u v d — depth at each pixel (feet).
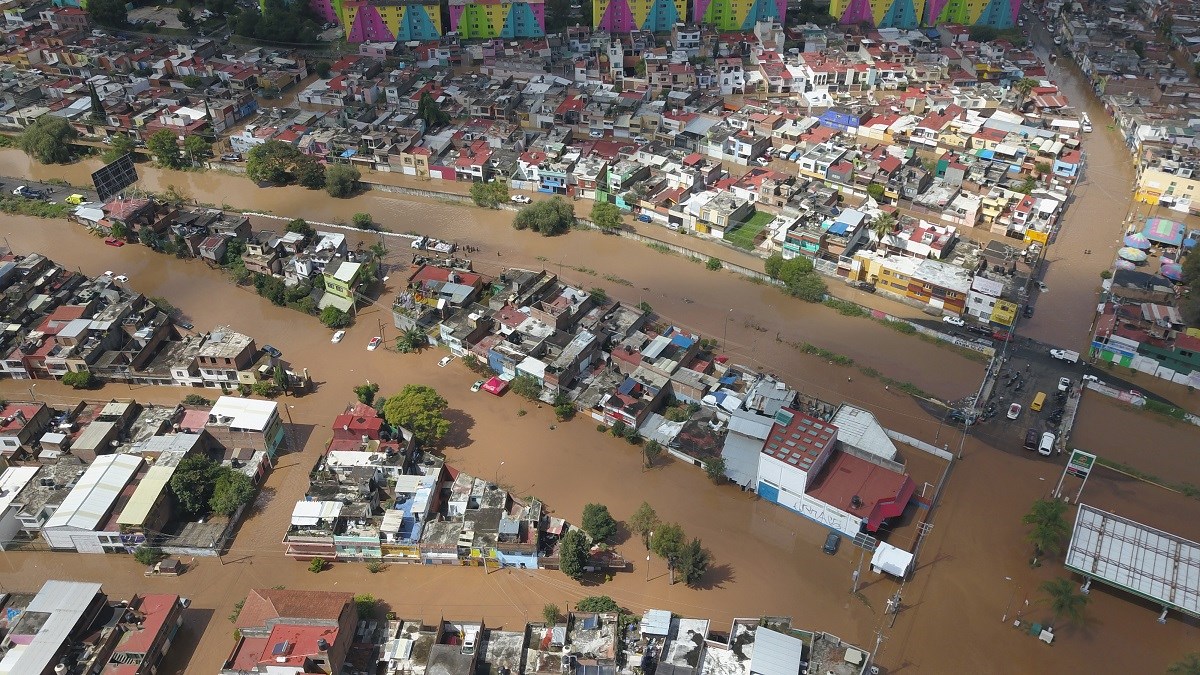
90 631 373.20
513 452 494.18
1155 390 542.16
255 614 370.94
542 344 547.08
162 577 418.72
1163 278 622.13
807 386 542.57
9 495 437.58
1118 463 484.74
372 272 640.58
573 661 357.20
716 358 563.89
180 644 386.73
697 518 454.40
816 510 444.14
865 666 361.92
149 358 556.92
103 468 447.01
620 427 499.10
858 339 590.55
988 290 590.14
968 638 391.65
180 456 458.09
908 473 477.77
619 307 598.75
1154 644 387.96
